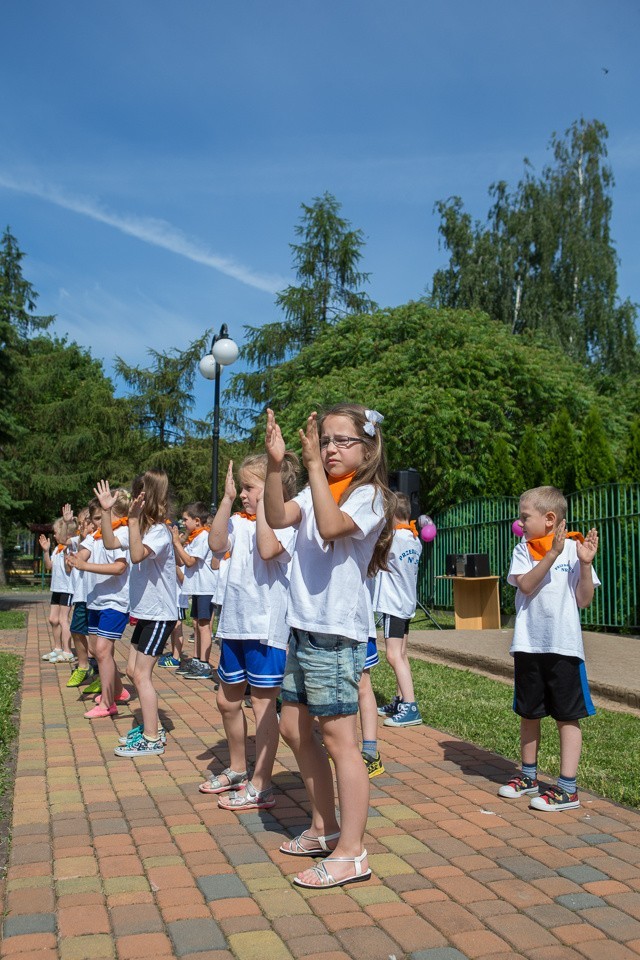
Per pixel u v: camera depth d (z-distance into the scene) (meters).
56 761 5.01
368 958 2.59
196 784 4.52
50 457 34.91
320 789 3.41
